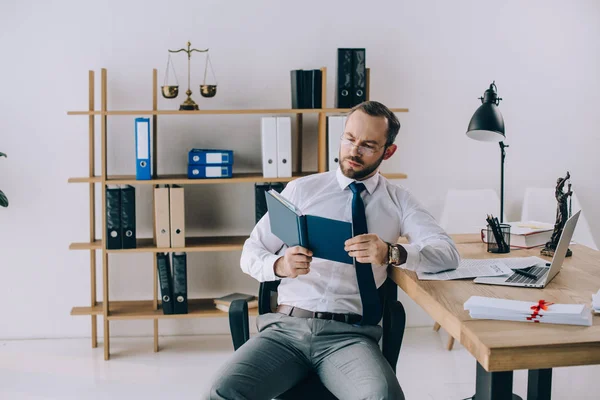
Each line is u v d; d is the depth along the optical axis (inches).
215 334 154.3
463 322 63.8
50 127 145.6
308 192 92.0
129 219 135.9
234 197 151.6
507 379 67.5
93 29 144.1
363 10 149.3
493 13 152.5
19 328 149.7
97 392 121.6
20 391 121.6
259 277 86.7
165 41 145.7
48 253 148.5
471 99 154.3
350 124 87.1
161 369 133.0
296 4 147.7
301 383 83.0
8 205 145.3
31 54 143.5
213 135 149.2
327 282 86.4
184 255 138.5
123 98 145.9
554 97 155.9
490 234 99.3
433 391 122.2
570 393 121.5
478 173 156.4
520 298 72.7
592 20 154.5
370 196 90.5
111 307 144.8
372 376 75.1
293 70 140.3
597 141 157.9
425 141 154.5
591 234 146.3
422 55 151.9
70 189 147.3
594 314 66.4
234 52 147.6
